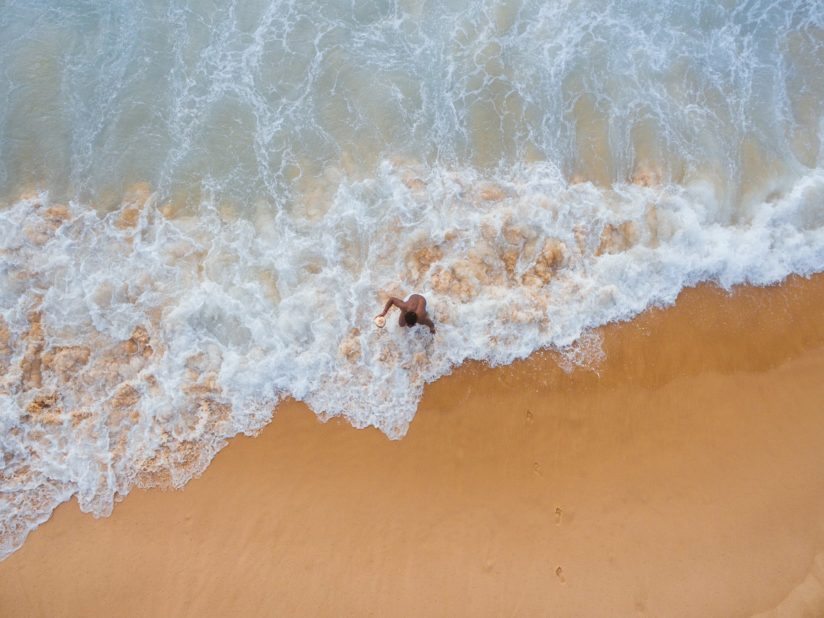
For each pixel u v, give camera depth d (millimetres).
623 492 6965
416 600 6652
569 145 8055
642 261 7578
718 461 7051
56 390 7211
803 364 7371
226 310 7457
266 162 8039
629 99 8250
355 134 8133
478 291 7496
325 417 7230
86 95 8195
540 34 8461
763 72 8414
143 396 7238
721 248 7598
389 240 7688
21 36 8305
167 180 7926
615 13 8516
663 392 7258
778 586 6684
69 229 7672
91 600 6684
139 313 7434
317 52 8445
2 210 7688
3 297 7387
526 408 7215
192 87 8297
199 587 6719
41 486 7027
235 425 7207
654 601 6652
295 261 7633
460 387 7285
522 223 7680
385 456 7098
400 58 8430
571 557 6781
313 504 6957
